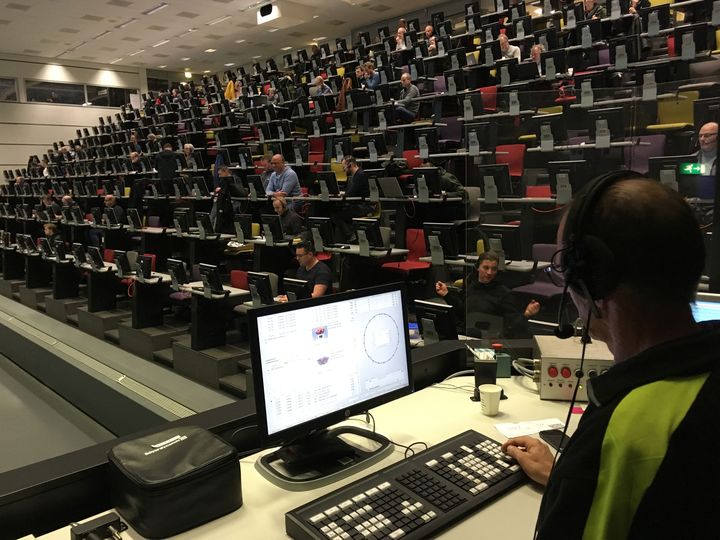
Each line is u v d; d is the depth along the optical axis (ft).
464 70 20.99
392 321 5.12
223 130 27.50
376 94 22.40
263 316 4.24
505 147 12.78
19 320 21.11
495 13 25.38
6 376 16.97
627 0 19.99
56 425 13.26
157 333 15.98
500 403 5.62
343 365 4.73
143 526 3.64
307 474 4.37
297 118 25.23
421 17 36.58
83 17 34.96
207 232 19.53
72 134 48.85
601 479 1.93
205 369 13.64
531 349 6.59
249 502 4.04
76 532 3.48
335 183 18.62
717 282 4.55
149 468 3.75
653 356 2.01
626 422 1.93
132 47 43.50
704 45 15.71
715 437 1.80
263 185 21.54
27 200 36.09
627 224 2.09
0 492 3.69
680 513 1.81
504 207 11.94
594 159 11.78
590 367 5.53
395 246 17.29
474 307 9.95
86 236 27.71
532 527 3.64
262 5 34.45
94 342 17.78
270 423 4.24
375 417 5.37
